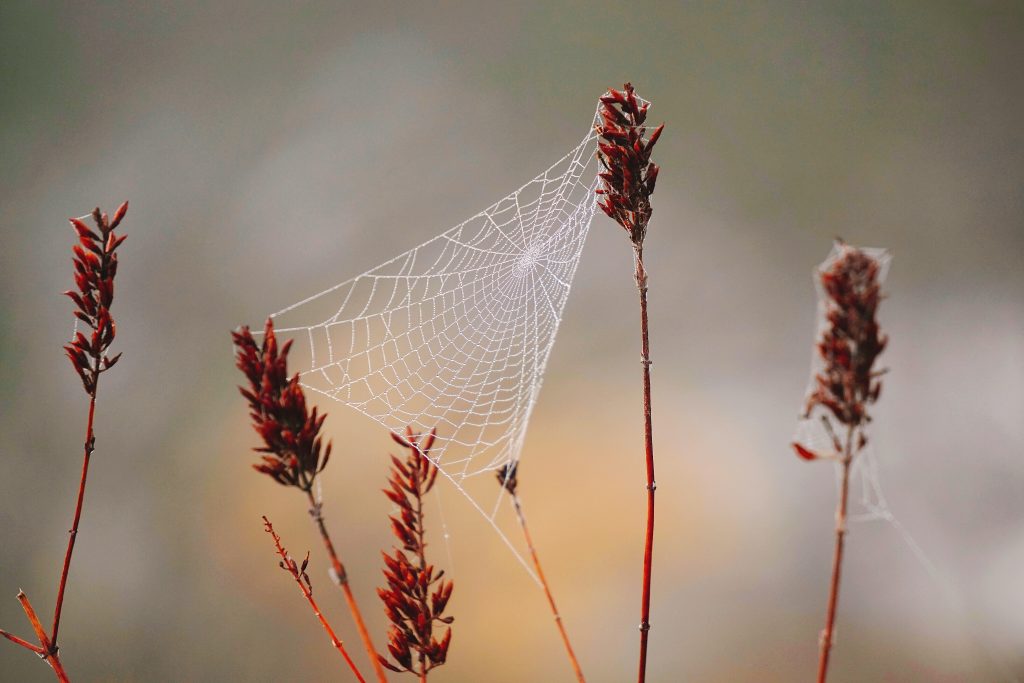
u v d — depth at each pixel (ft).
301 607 6.81
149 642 6.86
